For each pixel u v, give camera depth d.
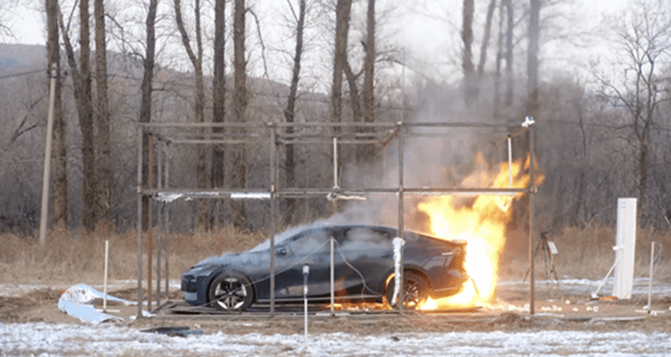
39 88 67.94
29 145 70.31
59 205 47.72
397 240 17.62
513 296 23.66
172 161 67.31
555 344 14.45
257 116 59.56
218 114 48.53
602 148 69.12
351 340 14.82
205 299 18.41
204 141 19.77
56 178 47.62
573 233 41.59
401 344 14.35
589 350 13.80
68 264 31.64
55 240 36.53
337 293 18.53
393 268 18.52
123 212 70.00
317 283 18.56
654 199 66.00
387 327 16.34
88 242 35.75
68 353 13.45
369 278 18.52
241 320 17.38
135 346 14.09
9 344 14.27
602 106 64.19
